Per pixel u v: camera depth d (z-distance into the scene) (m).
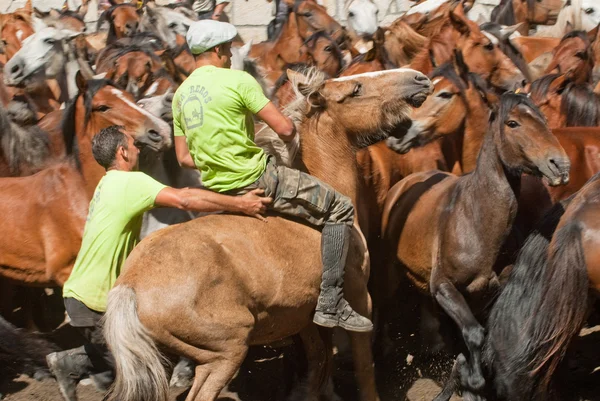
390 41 11.30
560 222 6.09
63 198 7.16
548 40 13.67
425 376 7.42
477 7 17.05
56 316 8.94
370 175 7.65
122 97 7.19
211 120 5.71
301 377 6.74
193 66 11.21
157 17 14.45
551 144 6.07
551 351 5.95
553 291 5.91
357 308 6.27
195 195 5.72
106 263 5.98
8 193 7.31
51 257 7.13
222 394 7.17
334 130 6.32
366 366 6.41
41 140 8.13
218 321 5.35
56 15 14.75
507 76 10.56
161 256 5.34
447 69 8.02
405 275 7.37
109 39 14.51
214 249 5.46
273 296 5.67
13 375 7.53
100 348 6.24
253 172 5.75
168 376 5.45
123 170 6.07
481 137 8.11
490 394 6.38
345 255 5.91
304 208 5.87
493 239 6.42
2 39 13.24
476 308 6.76
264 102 5.73
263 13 16.83
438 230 6.75
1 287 7.96
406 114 6.29
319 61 11.44
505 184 6.35
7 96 10.41
